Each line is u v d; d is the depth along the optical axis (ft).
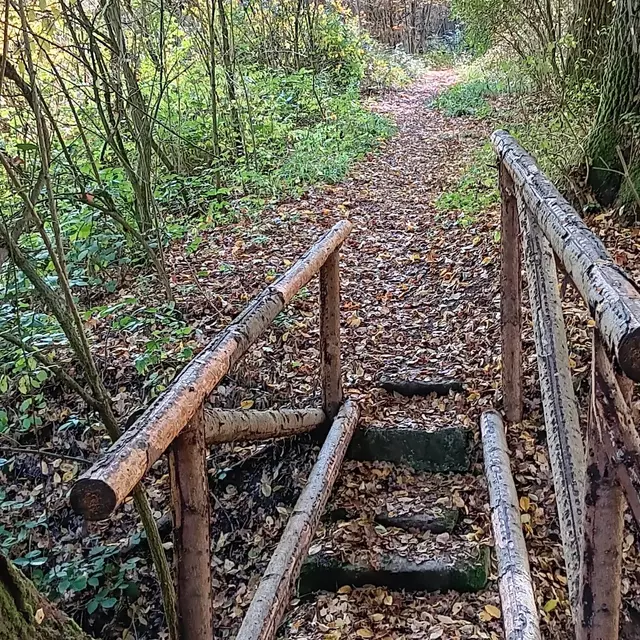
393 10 78.79
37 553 11.46
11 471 13.75
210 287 17.03
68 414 14.03
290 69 38.37
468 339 14.02
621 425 4.21
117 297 17.17
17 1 9.69
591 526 4.57
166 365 14.17
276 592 7.91
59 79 12.69
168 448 5.64
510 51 37.32
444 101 42.47
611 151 16.12
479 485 10.68
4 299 12.39
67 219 18.04
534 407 11.69
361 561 9.45
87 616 11.18
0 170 13.57
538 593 8.61
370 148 31.19
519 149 9.82
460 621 8.63
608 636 4.77
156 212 18.20
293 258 18.74
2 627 6.02
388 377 13.12
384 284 17.52
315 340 14.71
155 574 11.41
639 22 15.47
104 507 4.21
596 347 4.34
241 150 26.45
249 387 13.58
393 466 11.27
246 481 12.05
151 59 21.45
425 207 22.97
